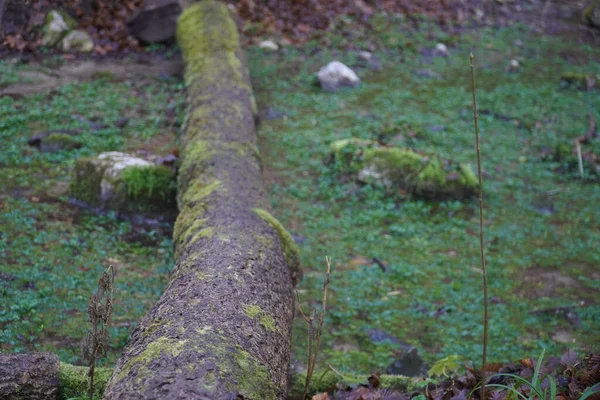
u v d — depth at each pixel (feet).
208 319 10.19
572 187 27.14
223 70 26.94
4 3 31.86
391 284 19.71
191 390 8.43
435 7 47.06
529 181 27.25
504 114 33.12
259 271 12.63
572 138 31.32
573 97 36.37
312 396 12.91
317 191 24.64
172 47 35.37
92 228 20.07
